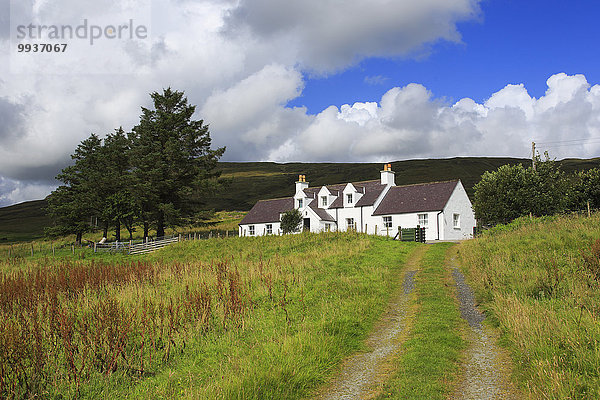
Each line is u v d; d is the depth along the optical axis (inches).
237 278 565.9
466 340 370.3
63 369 311.0
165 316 417.7
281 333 383.6
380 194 1796.3
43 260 1378.0
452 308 470.3
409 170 6697.8
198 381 297.0
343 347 357.7
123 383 302.2
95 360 326.6
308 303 488.7
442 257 866.1
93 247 1678.2
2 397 271.9
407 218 1628.9
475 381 287.0
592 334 298.0
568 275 465.7
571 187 1392.7
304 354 327.9
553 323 331.6
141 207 1800.0
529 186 1304.1
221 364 316.2
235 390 263.0
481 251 741.3
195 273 687.7
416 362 315.9
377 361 332.8
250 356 325.7
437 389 271.1
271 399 263.7
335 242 1095.6
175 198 1868.8
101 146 2078.0
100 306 424.2
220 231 2265.0
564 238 639.1
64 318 367.6
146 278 676.7
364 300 497.0
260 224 2011.6
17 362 300.5
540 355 292.2
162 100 1868.8
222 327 411.2
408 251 981.2
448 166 6791.3
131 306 472.4
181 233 2226.9
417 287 587.5
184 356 347.6
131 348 354.6
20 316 398.9
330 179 6702.8
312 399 273.6
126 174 1884.8
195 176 1892.2
